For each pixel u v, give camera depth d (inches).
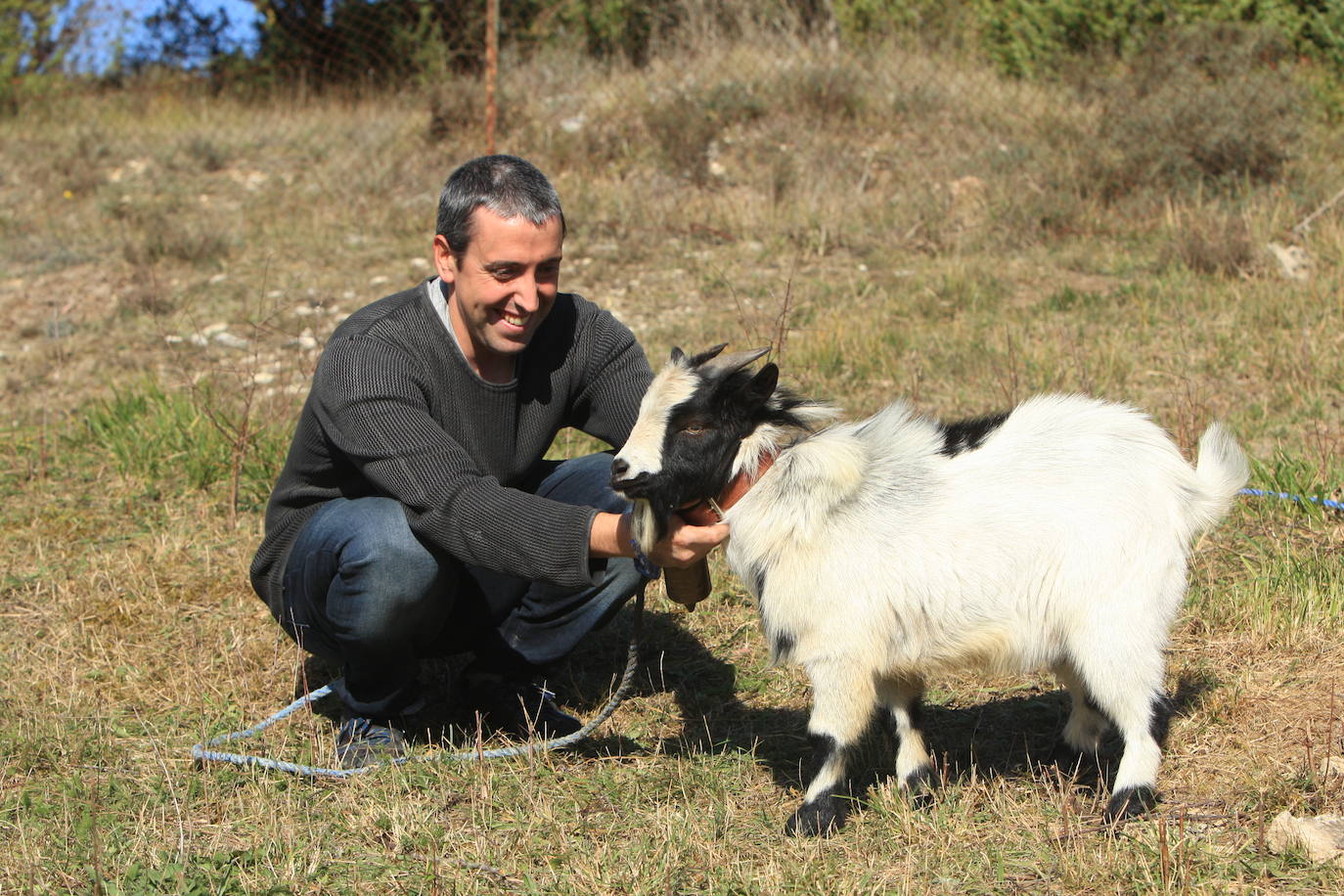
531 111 526.9
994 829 142.6
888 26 602.5
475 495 145.2
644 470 138.3
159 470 265.7
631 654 156.3
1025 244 399.2
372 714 166.9
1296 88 455.2
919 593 141.6
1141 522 141.1
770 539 143.1
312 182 494.0
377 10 643.5
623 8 620.7
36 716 173.6
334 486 165.0
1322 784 143.6
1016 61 553.3
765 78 529.7
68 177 495.8
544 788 155.8
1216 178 422.0
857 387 295.7
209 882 134.7
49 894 132.9
